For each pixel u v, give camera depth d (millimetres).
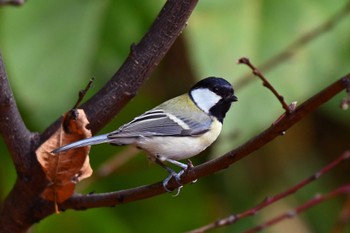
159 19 6805
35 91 10062
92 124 6980
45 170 6465
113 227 11523
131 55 6887
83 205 6898
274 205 11484
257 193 11617
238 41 9781
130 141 7801
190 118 8383
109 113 6988
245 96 9570
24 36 10117
